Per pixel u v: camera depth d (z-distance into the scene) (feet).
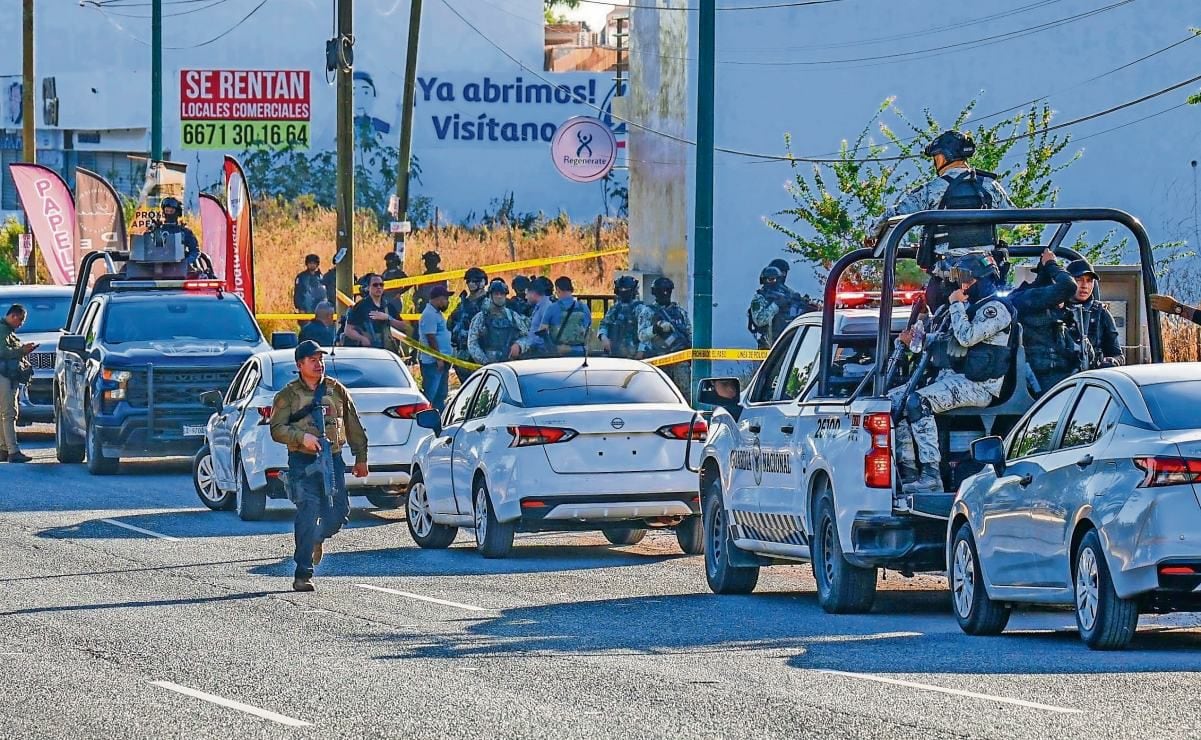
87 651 93.45
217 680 84.12
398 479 160.66
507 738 69.92
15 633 100.01
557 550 147.54
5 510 170.30
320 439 119.96
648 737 69.41
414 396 163.12
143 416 200.03
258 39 516.73
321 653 92.48
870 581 108.06
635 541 154.30
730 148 302.04
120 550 141.90
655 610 111.14
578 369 143.43
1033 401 105.81
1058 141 297.74
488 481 137.69
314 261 266.57
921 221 107.14
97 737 71.41
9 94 520.42
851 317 114.83
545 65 536.42
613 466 135.64
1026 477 94.84
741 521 119.85
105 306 211.20
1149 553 85.30
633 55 326.24
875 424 104.68
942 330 106.01
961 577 100.83
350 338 219.61
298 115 508.53
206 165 509.76
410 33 324.19
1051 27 297.74
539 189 505.66
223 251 246.27
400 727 72.38
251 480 160.56
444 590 120.78
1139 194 296.71
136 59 518.78
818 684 80.48
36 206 293.43
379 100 509.76
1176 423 87.71
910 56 299.99
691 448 136.77
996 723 70.18
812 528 111.45
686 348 202.80
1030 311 108.06
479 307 214.07
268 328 283.79
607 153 276.00
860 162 258.37
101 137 515.50
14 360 220.43
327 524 120.37
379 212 502.38
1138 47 296.30
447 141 506.07
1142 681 79.30
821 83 301.02
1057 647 91.61
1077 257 123.65
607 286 422.00
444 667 87.40
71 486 192.13
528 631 100.94
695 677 83.30
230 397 175.22
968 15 298.56
